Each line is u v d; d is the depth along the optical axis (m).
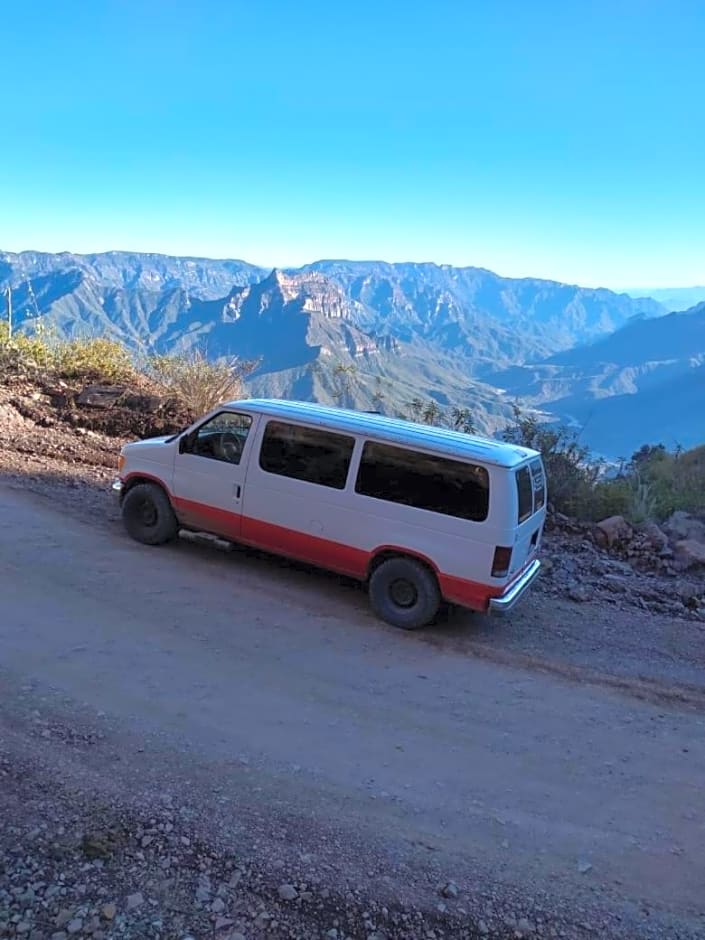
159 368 14.67
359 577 7.10
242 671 5.47
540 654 6.66
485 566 6.39
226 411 7.61
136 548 7.89
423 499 6.64
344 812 3.89
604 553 10.38
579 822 4.17
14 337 15.40
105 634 5.72
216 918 2.97
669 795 4.60
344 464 6.98
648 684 6.32
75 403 13.52
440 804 4.13
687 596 8.87
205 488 7.64
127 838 3.36
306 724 4.83
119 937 2.79
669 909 3.51
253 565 7.94
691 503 13.76
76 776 3.78
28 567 6.85
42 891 2.96
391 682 5.69
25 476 9.79
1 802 3.46
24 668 4.94
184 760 4.12
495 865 3.64
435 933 3.11
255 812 3.74
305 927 3.01
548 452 12.50
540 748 4.99
